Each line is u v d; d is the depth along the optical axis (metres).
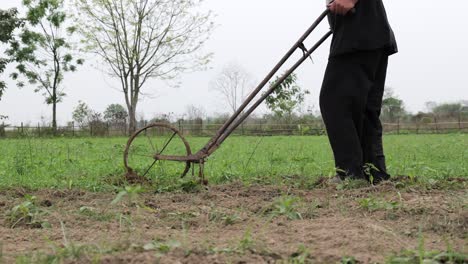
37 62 41.16
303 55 5.62
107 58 39.12
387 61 5.82
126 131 37.72
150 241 3.06
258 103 5.67
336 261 2.68
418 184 5.59
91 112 38.06
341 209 4.23
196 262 2.61
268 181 6.32
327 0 5.70
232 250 2.77
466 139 20.67
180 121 36.78
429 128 41.94
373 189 5.22
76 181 6.23
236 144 17.30
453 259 2.61
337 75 5.54
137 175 6.02
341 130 5.55
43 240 3.30
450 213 3.84
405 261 2.57
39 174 7.21
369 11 5.48
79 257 2.65
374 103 5.78
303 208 4.23
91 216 4.04
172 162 8.76
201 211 4.18
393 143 18.73
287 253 2.80
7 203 4.64
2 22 38.72
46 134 33.81
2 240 3.33
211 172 7.38
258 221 3.77
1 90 36.81
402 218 3.85
